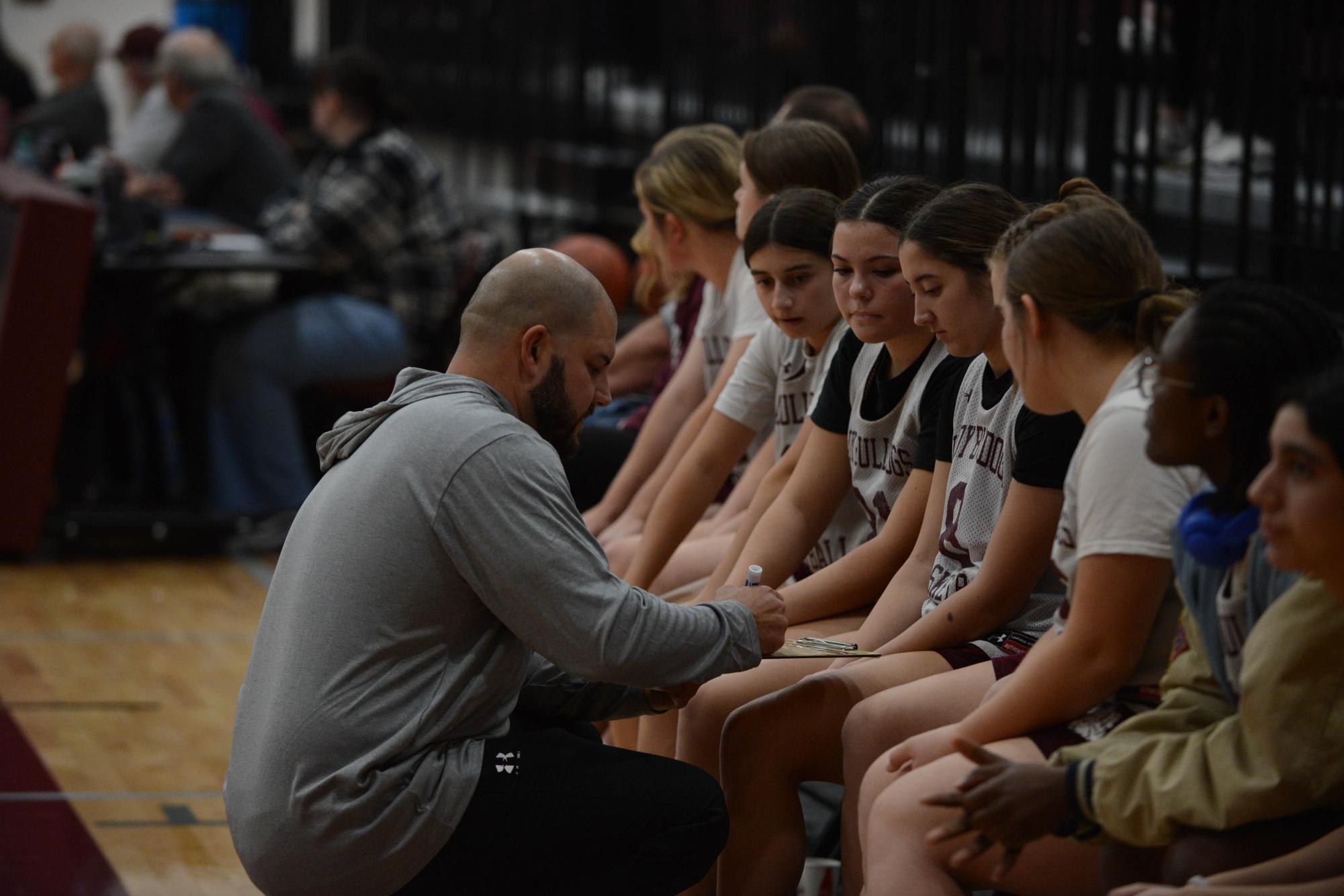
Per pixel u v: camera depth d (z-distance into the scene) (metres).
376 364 11.40
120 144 14.88
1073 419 4.20
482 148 17.66
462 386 4.33
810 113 7.00
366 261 11.52
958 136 8.77
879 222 4.73
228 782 4.27
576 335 4.36
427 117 19.48
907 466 5.03
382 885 4.16
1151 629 3.83
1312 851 3.20
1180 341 3.34
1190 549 3.37
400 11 20.25
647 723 5.30
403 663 4.15
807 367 5.62
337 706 4.09
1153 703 3.82
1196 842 3.36
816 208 5.29
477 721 4.27
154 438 11.82
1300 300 3.34
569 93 15.45
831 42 10.20
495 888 4.27
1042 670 3.75
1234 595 3.41
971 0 8.82
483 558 4.10
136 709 8.02
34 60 24.33
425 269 11.73
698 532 6.18
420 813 4.11
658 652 4.18
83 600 10.02
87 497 11.35
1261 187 7.55
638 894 4.36
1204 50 7.16
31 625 9.43
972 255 4.30
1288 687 3.19
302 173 17.55
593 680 4.21
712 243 6.60
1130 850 3.61
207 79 13.16
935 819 3.77
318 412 11.82
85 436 11.36
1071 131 8.33
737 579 5.16
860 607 5.09
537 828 4.23
